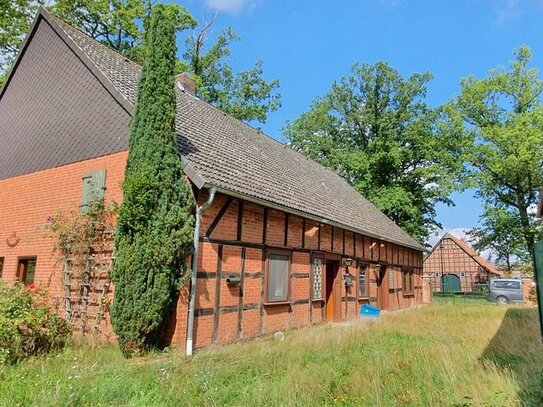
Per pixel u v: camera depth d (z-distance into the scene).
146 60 9.37
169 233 8.43
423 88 35.31
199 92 29.28
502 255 34.31
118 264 8.27
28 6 20.73
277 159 16.91
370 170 33.06
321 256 14.25
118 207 9.17
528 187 31.25
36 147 12.30
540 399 5.25
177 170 8.89
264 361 7.32
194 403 5.21
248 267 10.60
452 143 32.12
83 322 9.41
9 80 13.68
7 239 12.23
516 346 8.96
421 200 33.97
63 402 4.92
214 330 9.34
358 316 16.34
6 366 6.53
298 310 12.64
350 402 5.35
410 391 5.77
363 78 36.56
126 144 10.09
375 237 18.50
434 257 51.50
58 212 10.70
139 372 6.40
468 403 5.18
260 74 34.78
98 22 24.31
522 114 29.95
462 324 12.96
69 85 11.87
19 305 7.62
